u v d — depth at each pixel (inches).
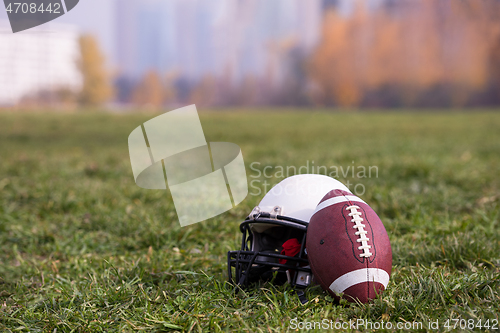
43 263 147.5
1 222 190.5
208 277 114.9
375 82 2364.7
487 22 2076.8
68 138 637.9
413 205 196.5
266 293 103.0
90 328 96.4
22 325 100.6
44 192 239.0
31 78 2284.7
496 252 135.1
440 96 2170.3
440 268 118.7
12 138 623.5
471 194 223.0
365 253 93.4
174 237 168.1
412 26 2288.4
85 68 2491.4
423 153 386.6
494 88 2054.6
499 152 400.5
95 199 224.8
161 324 95.5
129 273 127.8
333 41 2512.3
